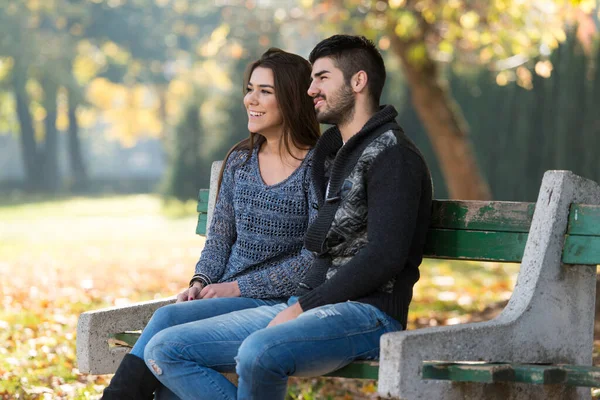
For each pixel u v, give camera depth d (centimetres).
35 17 6788
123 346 592
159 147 13425
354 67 553
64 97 7762
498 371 452
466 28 1934
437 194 3269
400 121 3288
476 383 493
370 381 877
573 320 536
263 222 597
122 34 7556
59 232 3338
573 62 2623
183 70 8100
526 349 512
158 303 613
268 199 596
